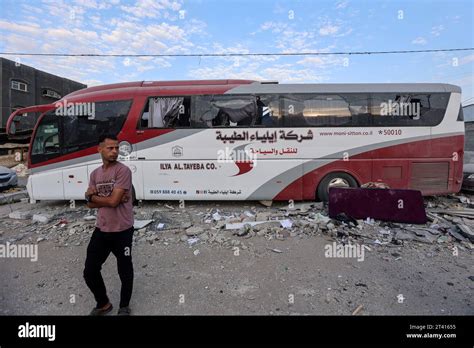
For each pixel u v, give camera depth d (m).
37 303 3.02
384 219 5.23
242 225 5.24
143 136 6.42
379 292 3.13
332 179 6.38
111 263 3.88
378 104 6.28
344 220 5.21
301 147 6.35
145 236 4.88
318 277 3.47
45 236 4.93
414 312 2.79
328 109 6.32
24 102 18.69
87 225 5.37
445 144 6.29
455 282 3.32
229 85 6.50
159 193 6.53
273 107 6.34
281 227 5.16
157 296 3.10
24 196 8.23
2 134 15.91
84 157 6.50
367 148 6.29
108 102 6.45
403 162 6.28
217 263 3.88
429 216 5.40
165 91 6.40
